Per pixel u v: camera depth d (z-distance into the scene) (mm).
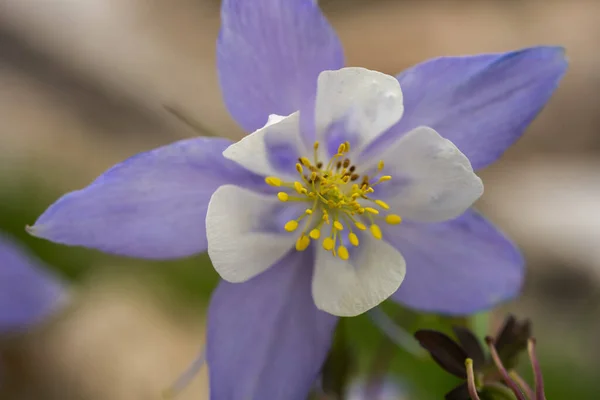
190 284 402
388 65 604
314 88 230
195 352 391
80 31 563
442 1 652
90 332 391
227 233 225
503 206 506
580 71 591
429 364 329
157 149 224
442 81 228
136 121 531
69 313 392
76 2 581
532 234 484
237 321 230
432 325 259
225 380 228
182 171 225
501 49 617
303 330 232
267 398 228
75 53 542
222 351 229
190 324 398
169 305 402
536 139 552
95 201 221
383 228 236
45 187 430
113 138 518
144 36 602
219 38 226
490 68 227
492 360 228
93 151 502
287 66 229
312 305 233
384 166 233
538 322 439
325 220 234
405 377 322
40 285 280
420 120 230
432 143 226
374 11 650
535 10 645
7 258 277
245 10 226
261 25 227
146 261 404
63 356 385
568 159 545
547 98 228
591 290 456
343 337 242
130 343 389
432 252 237
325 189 233
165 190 225
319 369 231
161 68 579
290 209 235
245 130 231
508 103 228
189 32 634
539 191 517
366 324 331
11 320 279
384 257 231
